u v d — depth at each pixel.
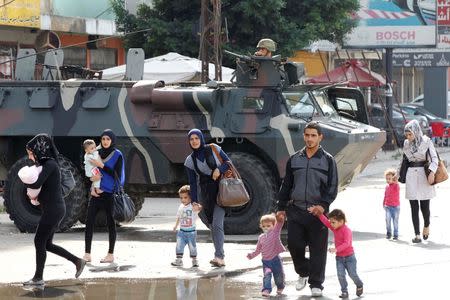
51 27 52.66
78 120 33.06
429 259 26.38
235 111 32.06
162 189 33.84
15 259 25.73
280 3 56.62
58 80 34.97
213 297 21.03
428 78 95.25
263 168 31.41
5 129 33.56
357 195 45.22
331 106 34.03
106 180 25.06
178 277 23.39
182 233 24.69
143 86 32.50
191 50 57.34
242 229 31.39
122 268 24.48
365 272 24.42
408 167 29.81
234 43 57.56
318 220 21.00
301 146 31.69
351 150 31.83
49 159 22.28
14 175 32.34
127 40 59.12
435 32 74.44
